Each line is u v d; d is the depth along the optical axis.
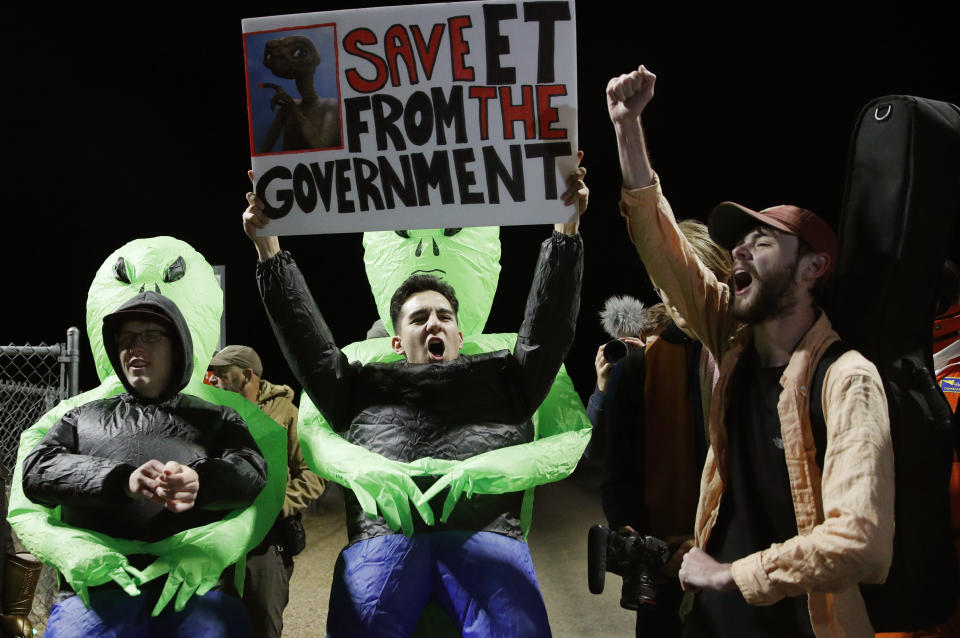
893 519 1.74
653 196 2.26
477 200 2.49
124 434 2.52
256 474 2.55
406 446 2.57
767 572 1.80
